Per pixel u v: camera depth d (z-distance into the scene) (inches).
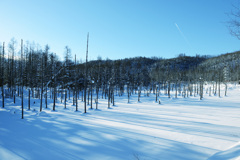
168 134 339.0
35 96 1631.4
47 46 1413.6
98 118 629.6
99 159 217.9
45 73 1344.7
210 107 1147.9
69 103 1485.0
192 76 2984.7
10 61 1508.4
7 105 1162.0
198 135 321.4
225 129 377.1
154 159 209.2
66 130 398.6
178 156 216.8
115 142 289.0
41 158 227.9
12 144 293.0
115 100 1866.4
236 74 2989.7
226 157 185.8
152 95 2367.1
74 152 247.6
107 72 2217.0
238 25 248.4
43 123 506.0
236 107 1111.0
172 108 1111.6
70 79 1728.6
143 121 544.1
